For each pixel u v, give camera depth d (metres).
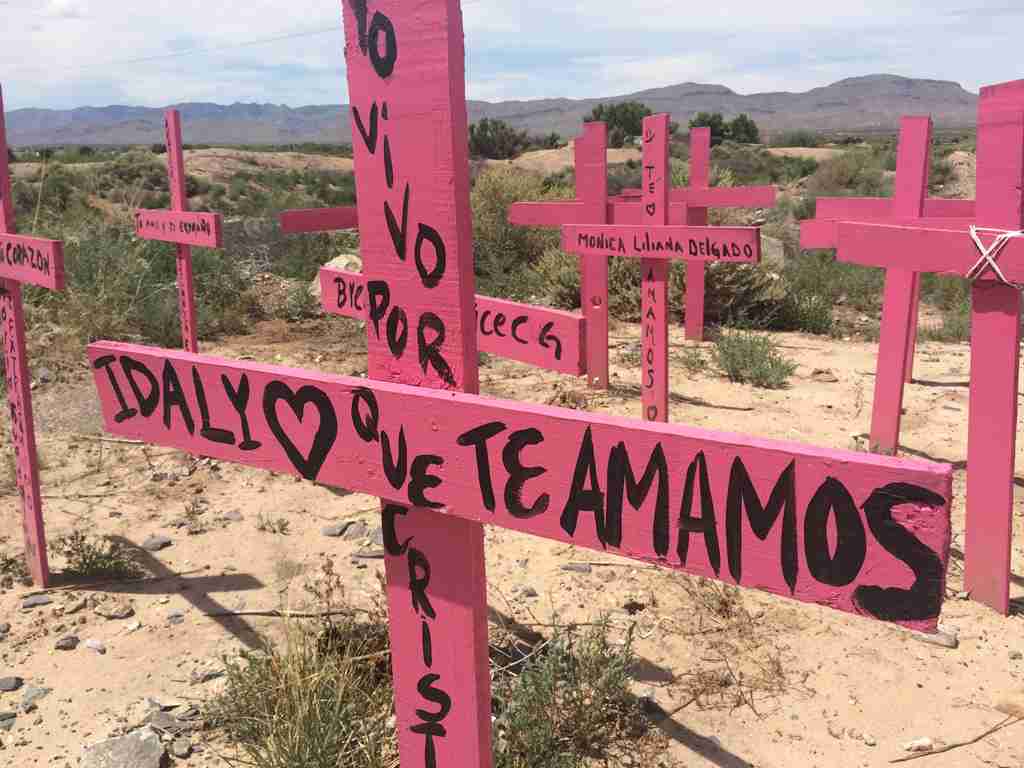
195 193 39.53
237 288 11.07
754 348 8.16
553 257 12.02
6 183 3.73
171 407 1.94
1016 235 3.48
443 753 1.83
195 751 2.93
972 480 3.89
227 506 5.06
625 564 4.29
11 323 3.84
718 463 1.28
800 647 3.58
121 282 9.22
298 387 1.71
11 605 3.94
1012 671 3.41
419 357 1.64
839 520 1.19
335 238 14.19
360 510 5.00
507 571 4.23
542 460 1.44
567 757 2.81
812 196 29.34
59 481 5.40
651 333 5.79
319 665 3.06
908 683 3.33
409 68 1.52
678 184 14.22
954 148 44.25
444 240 1.55
